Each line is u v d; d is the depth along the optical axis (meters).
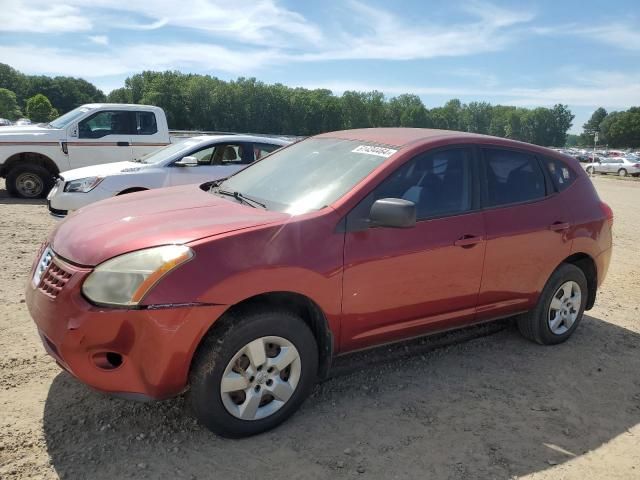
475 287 4.01
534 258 4.35
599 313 5.87
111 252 2.85
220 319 2.97
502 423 3.47
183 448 2.99
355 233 3.35
